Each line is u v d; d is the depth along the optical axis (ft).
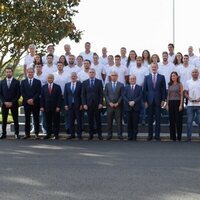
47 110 52.42
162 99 51.96
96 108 52.37
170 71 56.13
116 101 52.24
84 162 35.99
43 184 28.35
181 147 45.09
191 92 51.78
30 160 36.86
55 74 55.31
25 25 89.40
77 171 32.35
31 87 52.80
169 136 53.78
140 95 51.83
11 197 25.31
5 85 53.06
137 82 55.11
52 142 49.06
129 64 56.70
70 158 37.88
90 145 46.44
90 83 52.49
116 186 27.86
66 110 53.67
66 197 25.30
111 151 42.01
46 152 41.24
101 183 28.66
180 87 51.55
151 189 27.20
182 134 56.24
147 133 56.44
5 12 88.99
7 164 35.06
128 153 40.78
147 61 56.75
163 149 43.55
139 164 35.14
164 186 28.02
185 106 58.49
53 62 57.67
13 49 94.43
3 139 52.19
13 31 89.25
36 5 88.89
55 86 52.65
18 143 47.98
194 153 40.93
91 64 57.11
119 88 52.34
